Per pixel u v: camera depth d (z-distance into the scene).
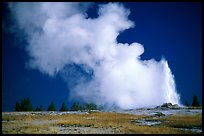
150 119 41.09
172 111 49.75
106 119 41.62
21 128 33.38
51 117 44.03
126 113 49.47
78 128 33.66
